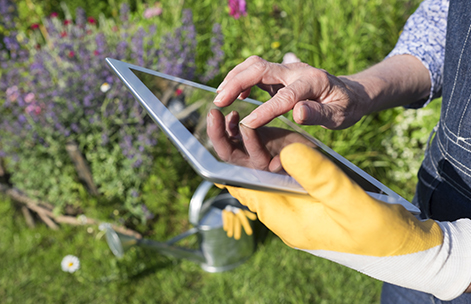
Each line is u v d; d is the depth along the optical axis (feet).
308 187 1.35
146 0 10.37
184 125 1.87
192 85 2.73
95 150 7.18
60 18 10.40
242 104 2.60
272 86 2.44
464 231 1.65
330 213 1.43
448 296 1.57
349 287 6.01
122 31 7.69
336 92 2.20
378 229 1.37
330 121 2.16
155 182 7.06
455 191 2.20
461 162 2.10
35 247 7.25
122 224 7.27
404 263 1.47
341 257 1.53
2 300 6.40
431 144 2.61
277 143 1.98
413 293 2.61
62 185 7.18
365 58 7.60
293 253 6.63
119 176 6.88
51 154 6.83
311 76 2.13
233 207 6.05
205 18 9.27
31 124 6.51
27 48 8.14
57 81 6.82
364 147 7.43
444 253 1.51
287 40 8.24
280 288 6.12
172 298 6.25
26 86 6.73
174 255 6.18
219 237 6.05
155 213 7.47
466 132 2.02
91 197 7.32
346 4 7.41
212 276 6.48
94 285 6.49
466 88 1.99
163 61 7.08
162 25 8.37
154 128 6.77
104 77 6.66
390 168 7.45
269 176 1.48
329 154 2.07
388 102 2.69
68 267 6.55
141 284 6.49
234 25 8.46
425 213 2.54
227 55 8.38
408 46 2.88
